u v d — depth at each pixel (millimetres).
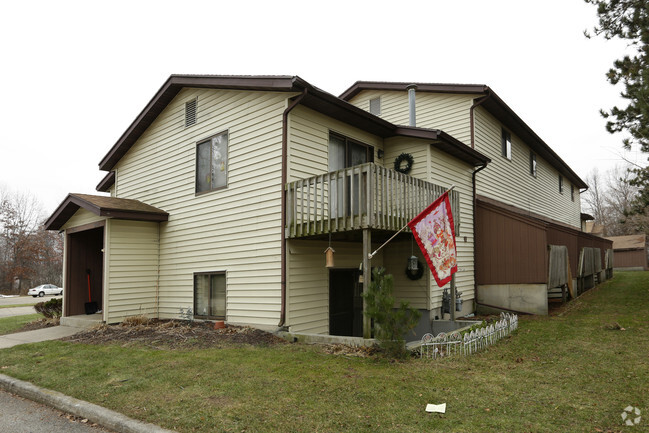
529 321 10320
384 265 11602
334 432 3971
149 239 11656
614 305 12430
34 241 49781
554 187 22984
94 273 13055
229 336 8422
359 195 7906
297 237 8586
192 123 11148
